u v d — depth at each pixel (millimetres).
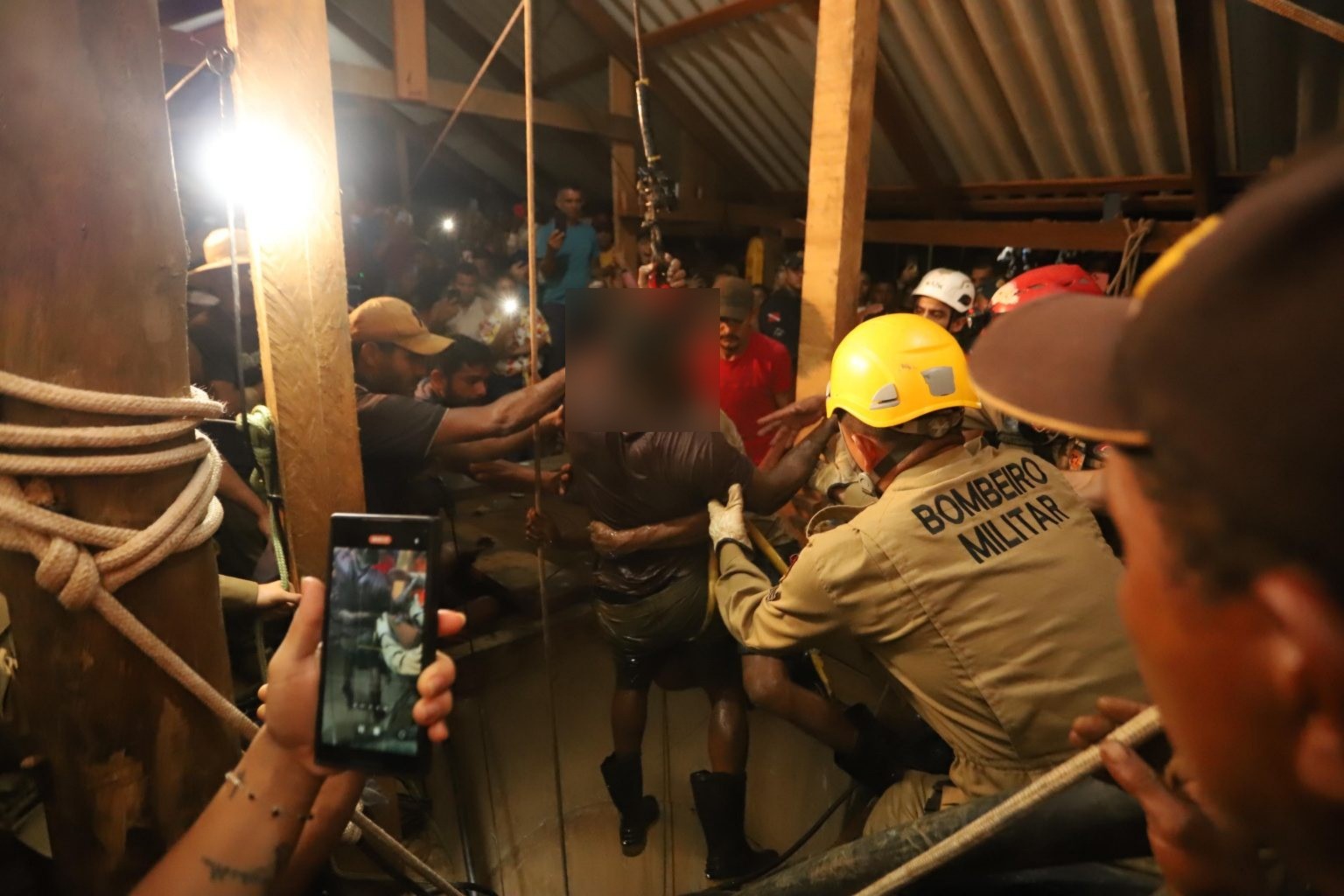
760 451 3670
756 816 3039
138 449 1045
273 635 2600
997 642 1504
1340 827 357
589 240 6598
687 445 2219
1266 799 376
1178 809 713
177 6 3502
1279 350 298
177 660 1095
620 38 6617
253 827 851
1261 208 320
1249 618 340
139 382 1038
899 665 1640
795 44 5617
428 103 6250
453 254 7719
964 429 1813
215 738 1207
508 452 2898
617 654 2559
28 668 1077
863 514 1663
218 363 2621
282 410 1817
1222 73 4117
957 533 1567
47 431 964
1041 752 1501
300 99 1699
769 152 7121
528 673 3090
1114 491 431
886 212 7035
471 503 4363
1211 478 318
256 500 2582
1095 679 1475
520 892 2959
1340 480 282
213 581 1194
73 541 1003
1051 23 4324
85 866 1155
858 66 2451
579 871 3041
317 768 868
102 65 949
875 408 1684
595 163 8883
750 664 2350
